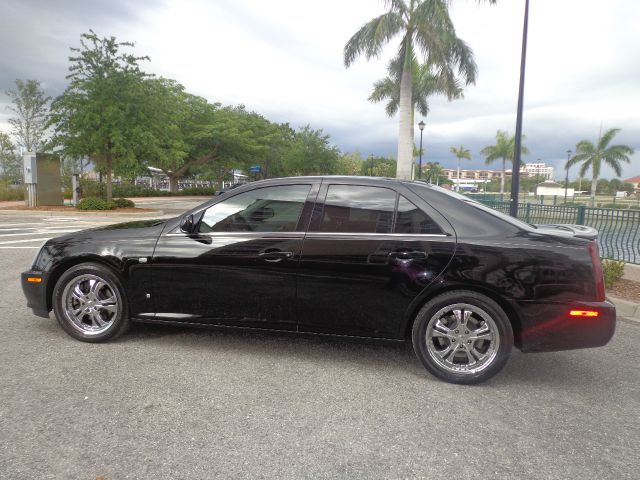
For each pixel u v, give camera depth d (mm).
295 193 3822
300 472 2295
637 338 4688
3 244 10062
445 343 3469
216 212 3912
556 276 3225
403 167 21000
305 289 3611
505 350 3305
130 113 19688
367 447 2545
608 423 2900
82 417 2771
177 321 3896
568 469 2391
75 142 19203
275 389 3244
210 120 40438
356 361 3822
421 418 2895
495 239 3371
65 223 15430
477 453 2518
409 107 20672
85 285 4047
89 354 3783
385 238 3514
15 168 32094
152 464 2324
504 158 55000
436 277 3363
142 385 3234
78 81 19234
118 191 33438
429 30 19047
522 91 13320
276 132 51781
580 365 3898
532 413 3008
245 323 3777
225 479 2223
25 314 4844
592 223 9672
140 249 3898
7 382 3225
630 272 7852
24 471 2234
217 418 2811
